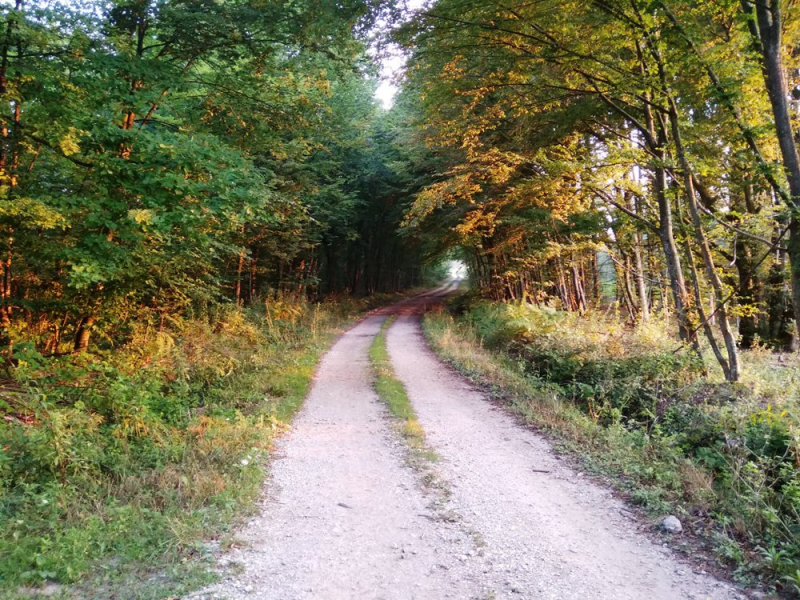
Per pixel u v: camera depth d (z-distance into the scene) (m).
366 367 13.45
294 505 5.15
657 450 6.13
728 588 3.59
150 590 3.54
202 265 11.92
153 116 10.01
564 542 4.32
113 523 4.34
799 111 9.91
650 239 15.48
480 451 6.79
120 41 8.32
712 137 10.66
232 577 3.78
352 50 10.04
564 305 21.39
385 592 3.61
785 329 13.65
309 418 8.59
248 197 8.09
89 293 8.88
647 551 4.15
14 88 7.45
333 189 22.16
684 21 8.07
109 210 7.59
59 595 3.42
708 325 9.19
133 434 6.46
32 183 8.16
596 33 8.67
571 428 7.37
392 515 4.91
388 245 44.84
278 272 26.06
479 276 34.75
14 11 6.64
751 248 12.65
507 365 12.54
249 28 9.72
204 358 10.37
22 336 8.32
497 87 10.76
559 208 13.32
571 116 11.35
